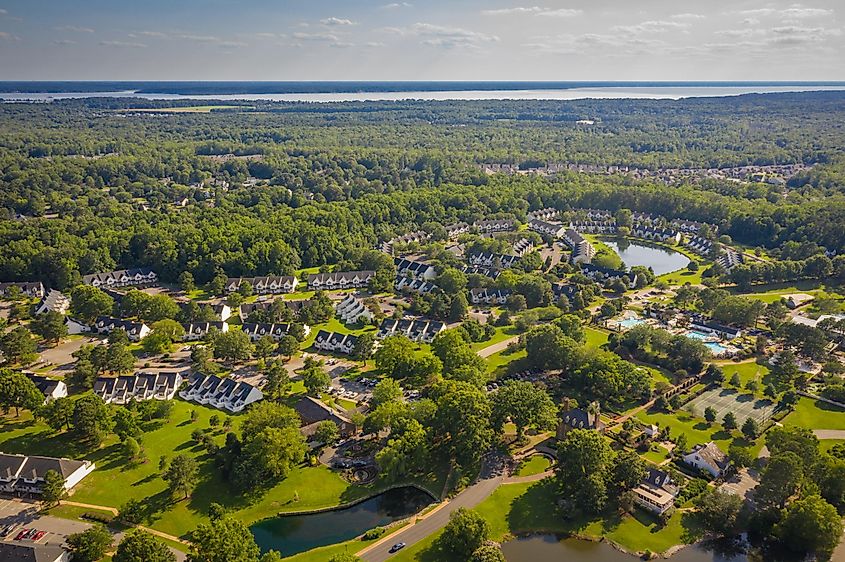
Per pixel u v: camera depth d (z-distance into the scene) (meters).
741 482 162.62
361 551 139.38
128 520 148.62
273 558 127.25
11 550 131.25
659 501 152.38
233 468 161.62
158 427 190.75
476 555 133.00
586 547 143.00
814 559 139.50
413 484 164.62
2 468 160.25
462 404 172.25
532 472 168.50
